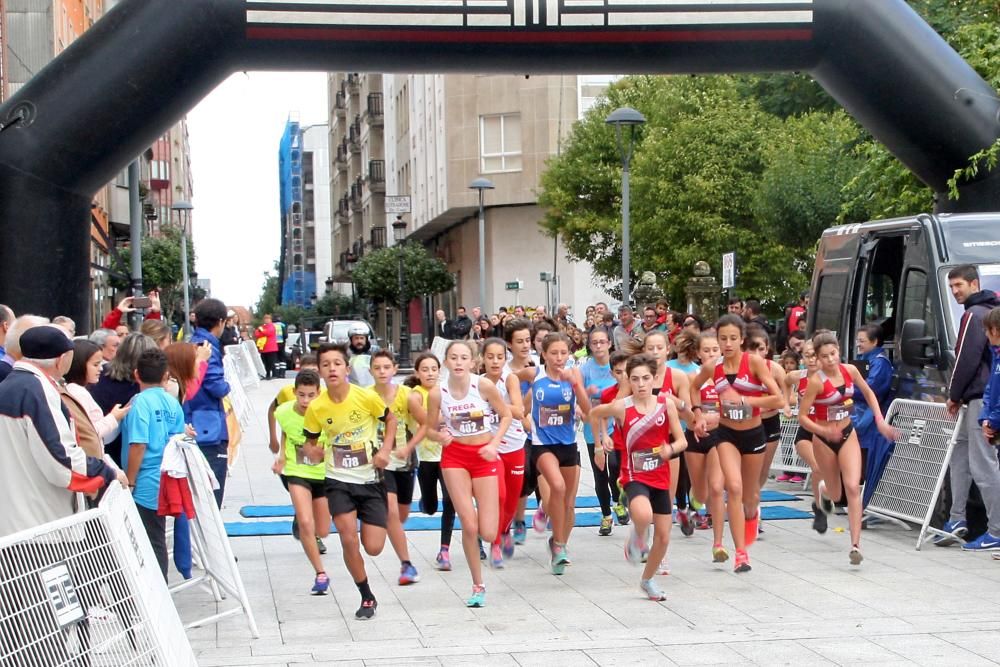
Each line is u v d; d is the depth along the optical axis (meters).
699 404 9.91
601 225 42.09
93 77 12.84
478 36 13.29
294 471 9.12
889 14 13.91
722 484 9.93
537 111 49.12
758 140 33.97
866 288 13.32
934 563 10.08
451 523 10.27
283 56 13.32
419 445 10.44
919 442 11.30
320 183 158.12
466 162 50.19
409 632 8.02
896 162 17.88
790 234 27.83
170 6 12.91
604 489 11.77
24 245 12.85
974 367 10.46
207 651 7.54
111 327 13.26
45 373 6.69
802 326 16.97
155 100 13.10
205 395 9.88
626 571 10.00
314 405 8.55
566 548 11.03
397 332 72.75
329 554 11.03
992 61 16.98
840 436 10.21
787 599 8.75
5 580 5.13
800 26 13.70
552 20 13.33
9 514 6.50
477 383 8.88
